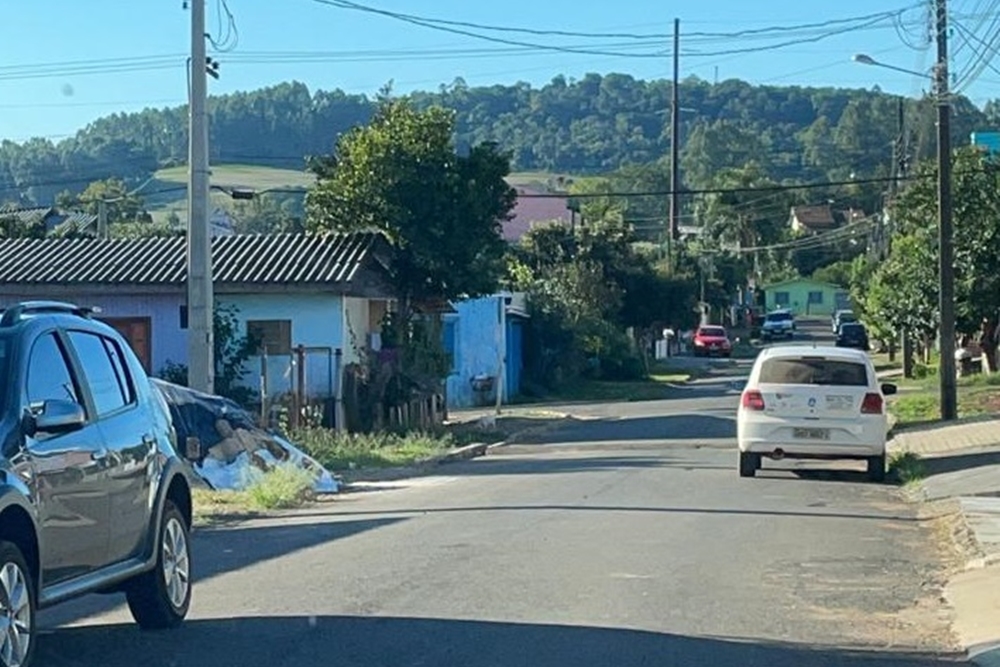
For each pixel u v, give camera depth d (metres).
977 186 45.47
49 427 9.44
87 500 9.92
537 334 59.91
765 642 11.16
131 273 37.25
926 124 48.91
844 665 10.49
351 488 24.42
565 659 10.36
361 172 39.00
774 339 100.94
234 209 89.25
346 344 36.69
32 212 63.78
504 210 40.41
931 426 34.09
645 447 33.25
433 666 10.10
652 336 84.88
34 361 9.84
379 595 12.89
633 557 15.23
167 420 12.13
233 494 21.78
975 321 47.25
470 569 14.34
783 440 24.00
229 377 36.31
